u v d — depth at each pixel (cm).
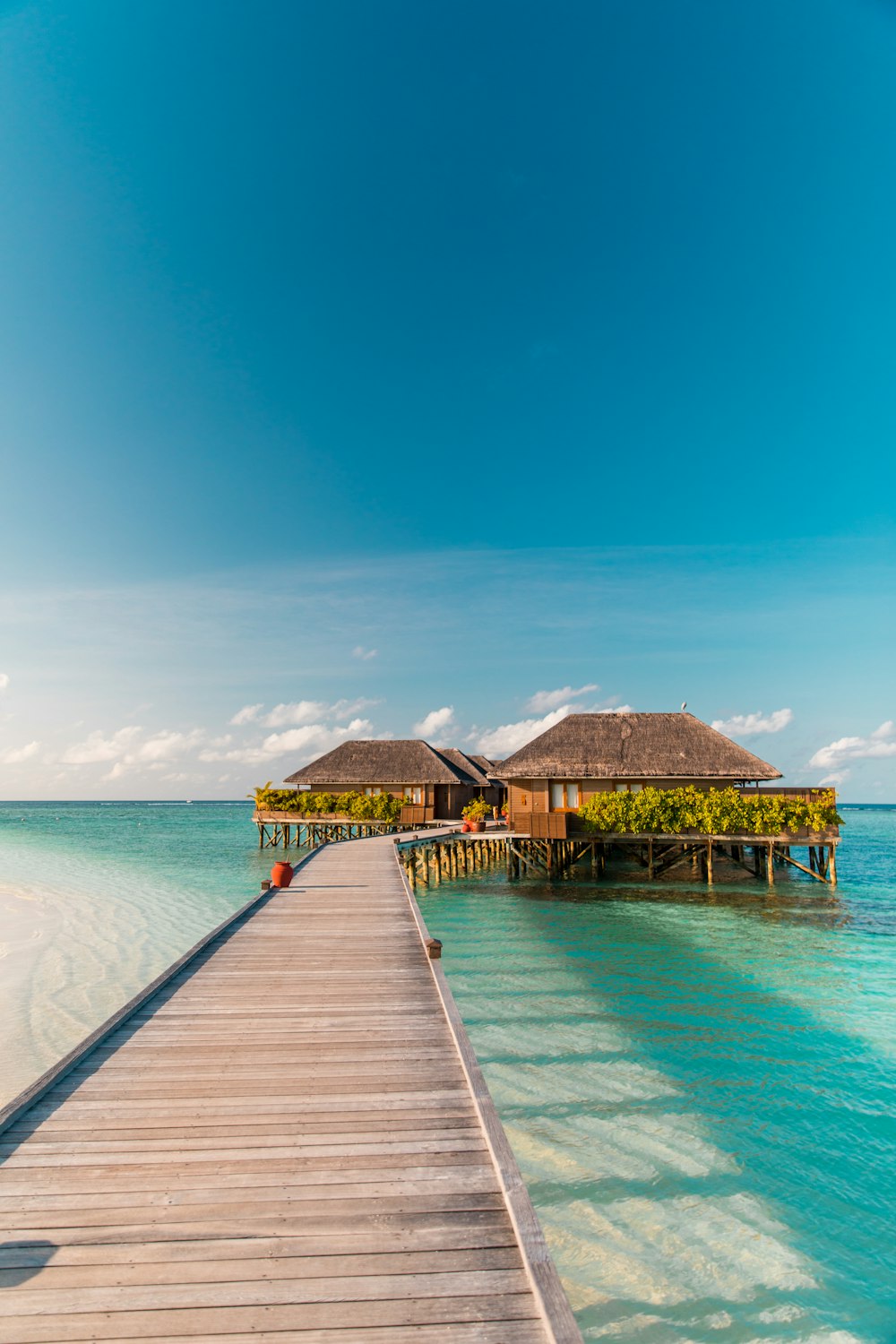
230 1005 764
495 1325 328
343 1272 359
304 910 1299
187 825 9006
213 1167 449
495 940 1866
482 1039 1136
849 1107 914
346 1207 411
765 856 2997
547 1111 896
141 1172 443
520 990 1402
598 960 1656
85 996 1449
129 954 1831
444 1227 395
